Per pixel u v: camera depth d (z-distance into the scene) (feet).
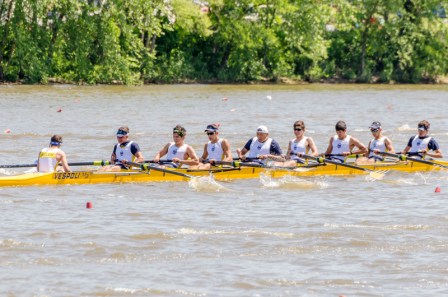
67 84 648.38
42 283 140.05
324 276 145.69
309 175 250.78
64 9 637.30
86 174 230.27
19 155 289.12
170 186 229.86
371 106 526.98
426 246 164.14
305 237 170.40
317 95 619.26
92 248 160.25
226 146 245.86
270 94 621.31
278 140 348.59
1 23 637.30
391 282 142.92
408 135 371.15
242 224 181.68
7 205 197.57
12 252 156.76
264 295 136.36
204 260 154.10
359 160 259.80
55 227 175.63
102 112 449.48
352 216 190.70
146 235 170.09
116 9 653.71
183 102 527.40
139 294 135.85
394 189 228.84
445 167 263.49
